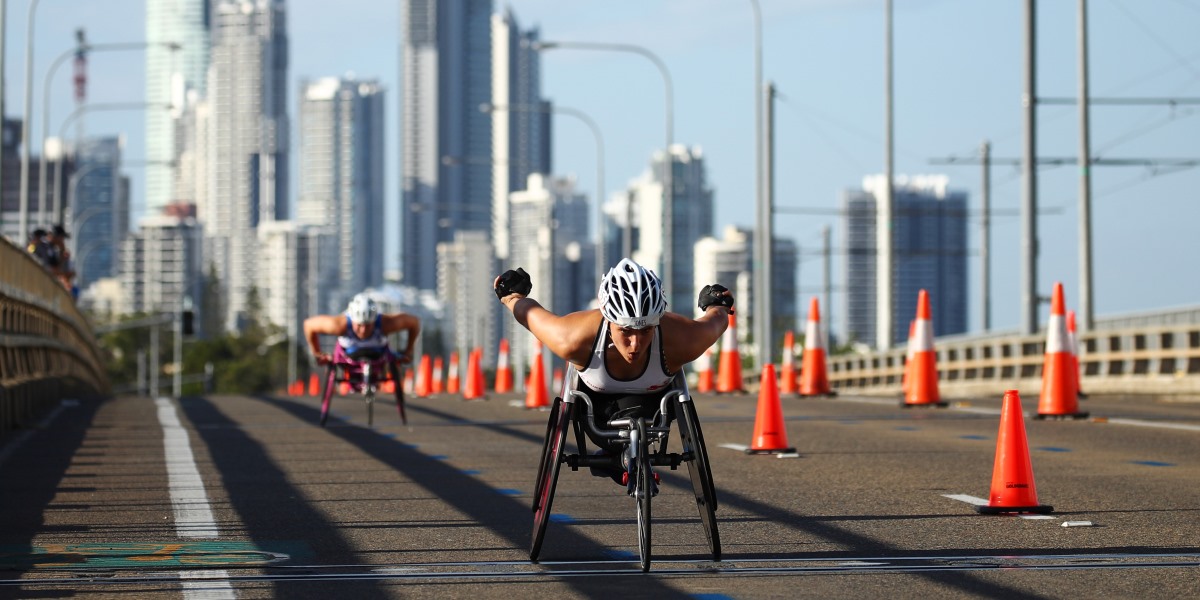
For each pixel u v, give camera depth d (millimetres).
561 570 13992
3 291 31375
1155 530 16250
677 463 14055
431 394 57375
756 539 15922
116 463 24516
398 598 12633
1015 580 13273
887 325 76000
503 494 20047
